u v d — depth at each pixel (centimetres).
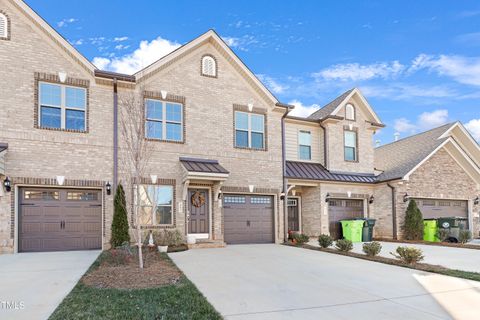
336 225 1989
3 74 1354
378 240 1942
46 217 1390
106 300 664
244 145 1780
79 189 1443
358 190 2044
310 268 1049
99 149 1466
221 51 1758
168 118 1619
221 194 1675
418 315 619
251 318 593
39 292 743
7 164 1318
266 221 1808
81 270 980
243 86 1806
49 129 1398
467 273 955
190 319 570
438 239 1858
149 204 1522
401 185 1969
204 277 903
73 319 561
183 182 1579
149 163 1538
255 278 900
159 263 1077
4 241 1302
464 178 2167
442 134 2230
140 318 568
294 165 1975
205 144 1672
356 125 2134
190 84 1677
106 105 1503
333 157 2041
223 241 1653
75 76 1467
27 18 1410
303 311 633
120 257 1089
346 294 751
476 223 2162
